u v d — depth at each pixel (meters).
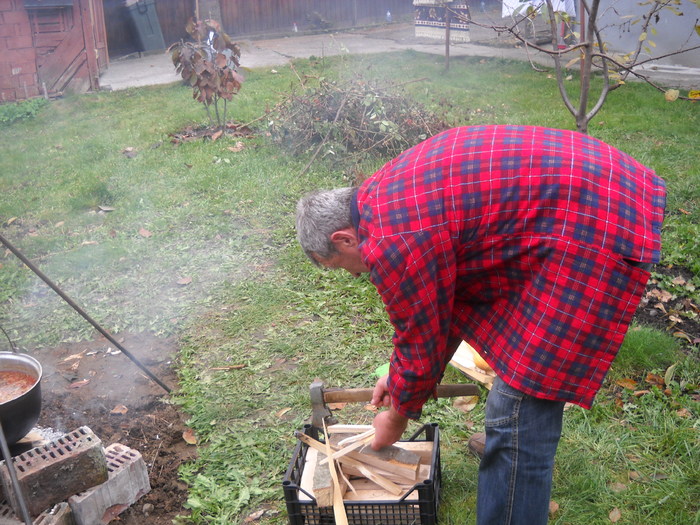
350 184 6.61
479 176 2.01
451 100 9.74
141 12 15.52
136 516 2.85
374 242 2.01
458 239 2.02
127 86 12.41
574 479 2.85
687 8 11.31
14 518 2.58
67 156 8.10
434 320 2.04
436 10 13.04
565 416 3.22
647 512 2.69
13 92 11.52
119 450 2.94
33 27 11.48
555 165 2.00
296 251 5.22
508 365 2.09
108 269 5.21
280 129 7.71
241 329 4.24
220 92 8.30
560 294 1.97
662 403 3.24
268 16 18.62
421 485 2.43
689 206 5.59
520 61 12.46
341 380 3.65
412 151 2.17
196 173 7.09
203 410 3.48
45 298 4.85
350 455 2.64
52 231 5.97
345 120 7.30
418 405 2.22
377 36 17.83
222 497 2.90
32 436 3.10
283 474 3.02
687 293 4.31
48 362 4.09
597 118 8.41
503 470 2.19
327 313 4.34
